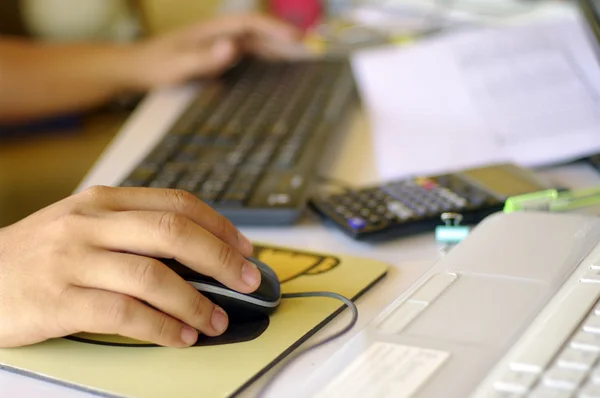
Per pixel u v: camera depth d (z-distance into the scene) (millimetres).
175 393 394
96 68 1179
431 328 400
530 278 441
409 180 663
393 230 580
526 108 791
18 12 1393
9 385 421
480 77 857
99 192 501
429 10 1334
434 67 896
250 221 625
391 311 427
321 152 745
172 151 752
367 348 389
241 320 467
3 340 452
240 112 865
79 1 1402
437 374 353
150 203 494
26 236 484
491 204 594
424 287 449
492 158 728
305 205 648
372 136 832
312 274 527
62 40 1415
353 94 962
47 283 453
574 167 719
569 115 765
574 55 852
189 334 443
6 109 1187
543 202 601
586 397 312
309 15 1354
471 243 504
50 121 1223
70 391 411
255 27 1145
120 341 454
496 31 921
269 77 1014
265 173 695
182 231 460
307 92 927
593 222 516
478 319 402
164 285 444
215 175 688
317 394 361
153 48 1174
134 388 402
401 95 874
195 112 873
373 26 1270
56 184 1118
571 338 360
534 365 342
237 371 411
